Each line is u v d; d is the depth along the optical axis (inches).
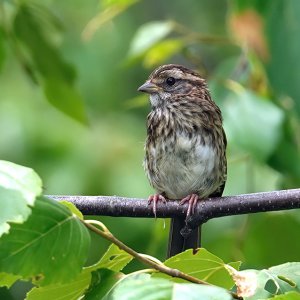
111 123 590.6
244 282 249.8
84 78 621.9
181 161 435.5
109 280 239.8
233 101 392.5
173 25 442.0
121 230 527.5
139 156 545.6
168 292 209.5
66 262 229.9
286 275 253.8
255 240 421.1
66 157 538.6
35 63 368.5
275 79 289.0
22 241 228.4
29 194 210.5
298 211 435.5
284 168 394.6
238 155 476.4
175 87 451.5
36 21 362.3
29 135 546.3
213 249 423.2
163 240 440.8
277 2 287.4
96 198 343.3
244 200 348.8
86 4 670.5
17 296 570.3
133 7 697.6
